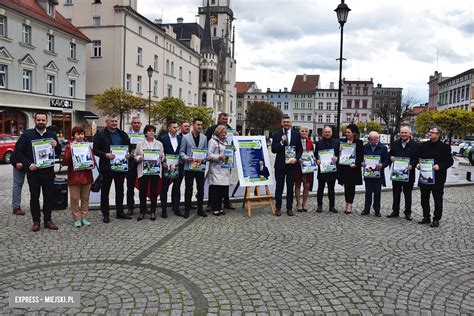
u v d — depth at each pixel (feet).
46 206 24.66
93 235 23.45
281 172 30.30
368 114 368.68
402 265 19.16
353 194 31.32
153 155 27.27
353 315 13.91
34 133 24.07
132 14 140.87
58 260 18.95
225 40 288.71
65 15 140.56
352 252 21.07
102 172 26.45
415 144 29.60
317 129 382.83
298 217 29.68
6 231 23.95
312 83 391.65
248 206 29.99
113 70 137.18
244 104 400.88
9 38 94.43
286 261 19.36
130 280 16.60
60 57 113.39
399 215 31.35
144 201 28.04
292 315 13.80
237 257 19.83
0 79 94.27
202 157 28.66
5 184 43.75
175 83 191.42
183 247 21.36
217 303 14.57
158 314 13.62
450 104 259.80
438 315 14.03
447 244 23.13
